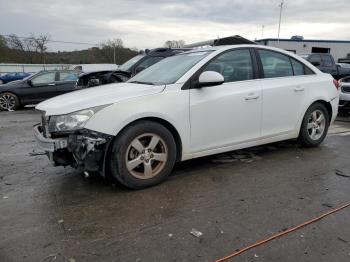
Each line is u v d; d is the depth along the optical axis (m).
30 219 3.16
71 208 3.38
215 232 2.88
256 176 4.20
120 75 8.04
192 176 4.21
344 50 33.78
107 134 3.51
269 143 5.15
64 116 3.55
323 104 5.46
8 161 5.02
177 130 3.94
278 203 3.43
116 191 3.77
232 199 3.54
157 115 3.77
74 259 2.54
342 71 13.72
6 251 2.66
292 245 2.67
